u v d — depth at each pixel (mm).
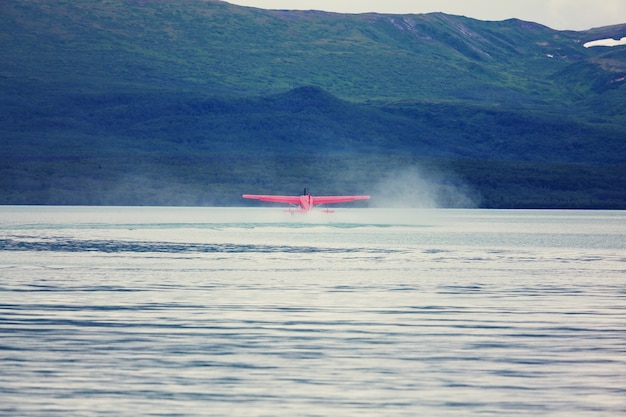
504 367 119500
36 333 140375
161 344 132500
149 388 108688
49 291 188875
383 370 117562
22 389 108000
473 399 104938
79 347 130125
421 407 101812
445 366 119875
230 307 167500
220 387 109250
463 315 160125
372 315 159250
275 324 149375
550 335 141000
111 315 157375
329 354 126438
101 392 107000
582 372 117000
